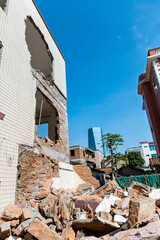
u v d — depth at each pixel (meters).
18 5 7.54
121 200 5.57
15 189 5.11
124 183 12.97
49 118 12.62
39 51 11.84
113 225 3.82
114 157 19.17
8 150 5.17
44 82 9.37
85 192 9.88
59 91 12.09
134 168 26.62
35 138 7.18
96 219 3.82
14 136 5.63
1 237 3.71
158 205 4.98
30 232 3.58
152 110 15.24
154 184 12.11
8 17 6.52
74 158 29.77
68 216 4.88
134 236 2.95
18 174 5.48
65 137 11.55
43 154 7.66
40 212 5.34
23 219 4.14
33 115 7.22
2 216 4.24
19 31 7.22
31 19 8.92
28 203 5.38
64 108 12.58
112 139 19.30
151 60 13.55
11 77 6.05
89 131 186.38
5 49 5.98
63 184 9.39
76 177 11.73
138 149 48.25
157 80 12.77
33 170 6.46
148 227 3.22
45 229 3.62
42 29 10.37
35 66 12.91
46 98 9.77
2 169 4.74
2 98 5.35
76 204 6.04
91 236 3.76
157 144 14.95
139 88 17.47
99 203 5.63
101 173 26.64
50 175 8.03
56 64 12.26
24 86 6.90
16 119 5.92
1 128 5.03
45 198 6.06
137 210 3.76
